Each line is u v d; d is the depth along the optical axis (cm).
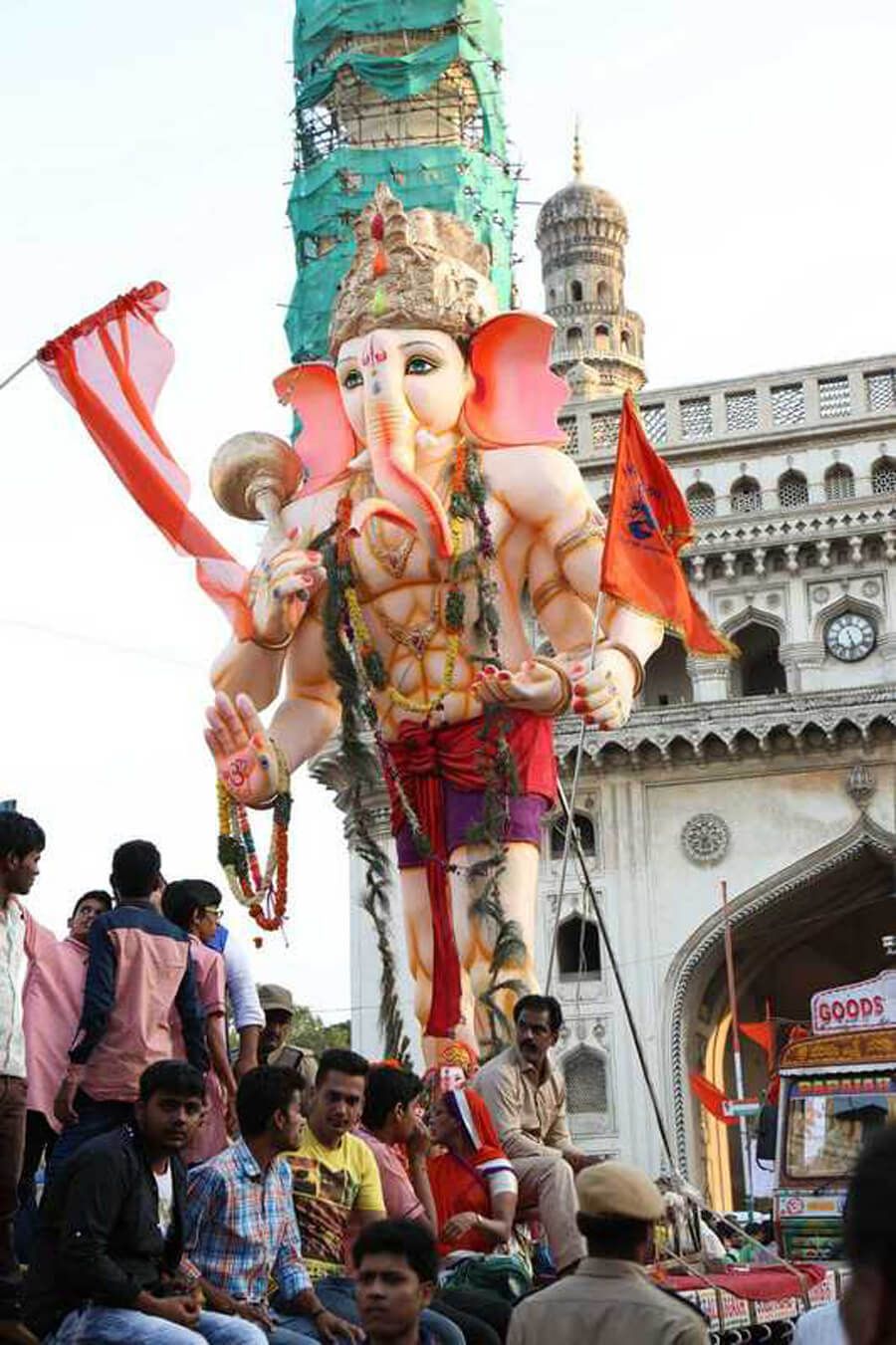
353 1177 890
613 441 4797
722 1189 4675
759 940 4759
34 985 891
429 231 1451
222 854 1375
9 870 826
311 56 3934
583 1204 660
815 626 4594
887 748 4431
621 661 1343
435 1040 1315
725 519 4641
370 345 1390
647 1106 4319
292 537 1416
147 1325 700
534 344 1402
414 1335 641
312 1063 1156
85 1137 831
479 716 1334
